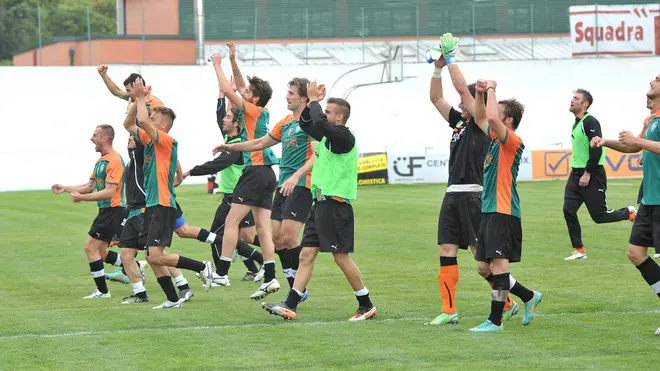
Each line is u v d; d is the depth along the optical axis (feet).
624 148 44.80
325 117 46.19
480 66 238.07
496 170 43.01
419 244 83.35
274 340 41.93
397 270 66.54
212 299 56.08
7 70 220.43
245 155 59.72
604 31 238.27
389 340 41.47
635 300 50.88
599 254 73.05
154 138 51.70
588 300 51.24
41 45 237.86
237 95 59.67
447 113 46.32
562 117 239.71
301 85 54.95
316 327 45.14
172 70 230.68
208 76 232.32
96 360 38.34
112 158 58.90
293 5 245.65
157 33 252.83
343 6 247.50
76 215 127.13
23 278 67.77
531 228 93.76
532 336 41.75
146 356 38.88
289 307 46.78
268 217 59.26
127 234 55.52
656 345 39.34
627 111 240.12
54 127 223.71
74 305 54.75
